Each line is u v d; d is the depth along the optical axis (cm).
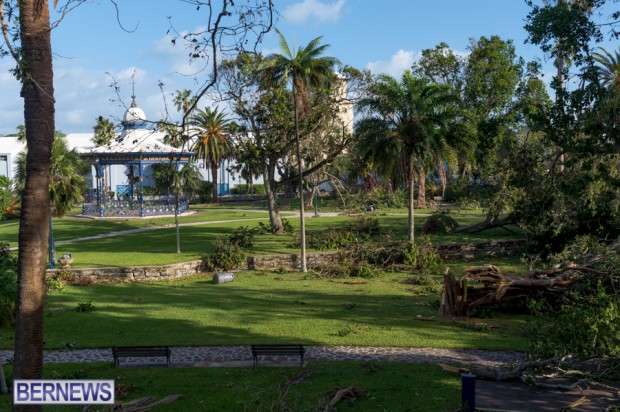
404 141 3606
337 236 4028
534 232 2858
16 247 4291
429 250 3562
